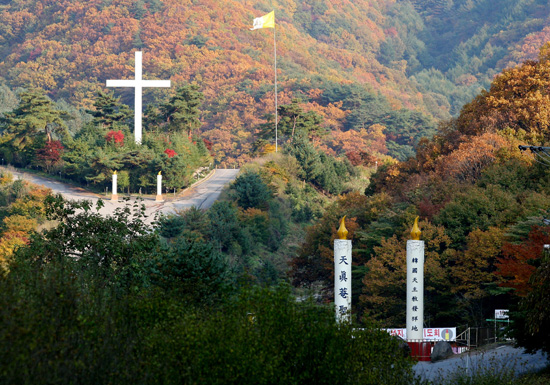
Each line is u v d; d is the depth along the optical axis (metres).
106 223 30.81
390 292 56.41
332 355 19.83
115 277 27.53
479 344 47.31
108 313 18.61
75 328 16.58
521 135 73.81
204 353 17.47
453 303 53.44
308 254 71.12
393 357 23.25
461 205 57.31
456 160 71.62
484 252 49.53
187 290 28.31
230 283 29.89
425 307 55.22
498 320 46.31
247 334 18.81
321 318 20.89
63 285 18.66
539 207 51.53
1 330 14.46
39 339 15.20
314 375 19.72
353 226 68.69
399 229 60.44
